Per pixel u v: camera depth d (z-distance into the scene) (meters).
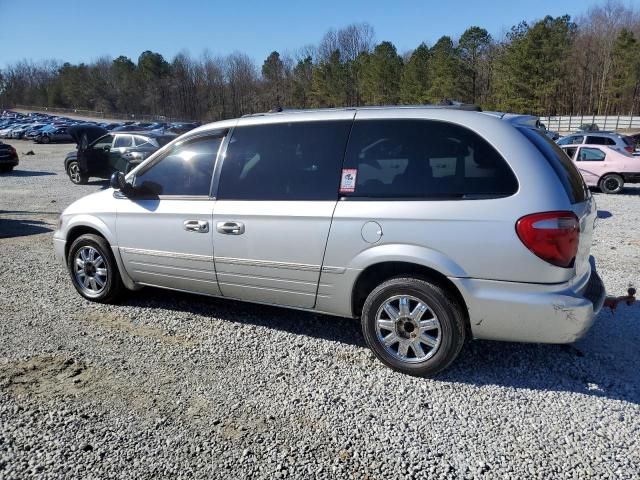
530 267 3.05
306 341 4.05
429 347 3.40
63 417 3.00
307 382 3.42
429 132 3.40
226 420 2.99
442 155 3.33
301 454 2.70
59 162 24.86
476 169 3.23
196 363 3.69
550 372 3.53
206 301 4.93
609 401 3.18
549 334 3.13
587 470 2.56
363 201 3.48
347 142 3.62
